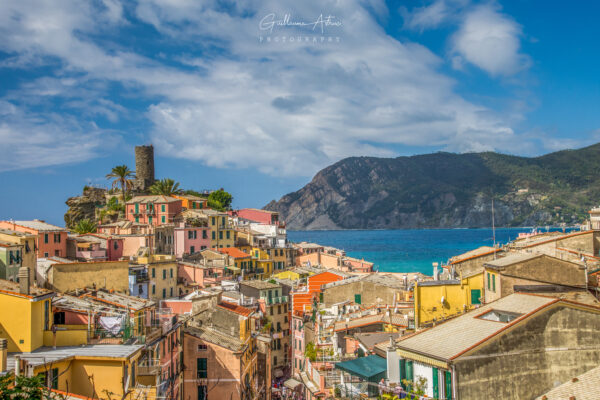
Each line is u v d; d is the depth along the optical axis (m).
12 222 106.50
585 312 37.91
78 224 172.12
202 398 67.12
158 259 113.75
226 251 154.75
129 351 47.78
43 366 41.81
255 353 82.75
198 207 187.00
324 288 95.00
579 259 62.16
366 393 45.59
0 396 31.28
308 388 69.81
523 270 49.62
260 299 114.12
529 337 37.22
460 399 35.66
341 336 70.12
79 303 55.25
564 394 34.19
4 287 49.59
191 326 72.56
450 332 40.84
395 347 42.69
